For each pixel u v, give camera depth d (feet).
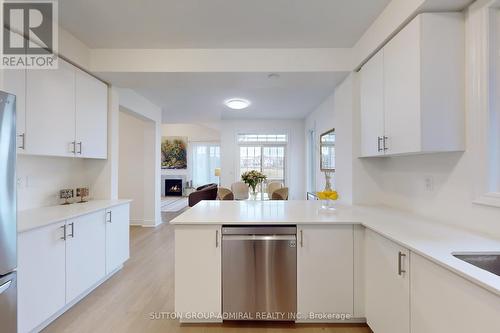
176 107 17.62
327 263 6.48
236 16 6.92
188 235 6.48
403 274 4.67
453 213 5.78
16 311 4.80
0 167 4.45
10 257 4.65
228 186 22.82
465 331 3.32
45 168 8.63
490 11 4.92
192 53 8.69
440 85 5.40
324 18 7.04
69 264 7.13
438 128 5.40
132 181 17.97
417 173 7.02
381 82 6.94
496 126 4.95
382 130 6.89
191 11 6.69
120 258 9.87
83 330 6.39
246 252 6.48
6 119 4.58
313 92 14.34
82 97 8.63
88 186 10.23
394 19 6.20
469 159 5.31
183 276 6.46
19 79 6.49
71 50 7.87
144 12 6.72
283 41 8.23
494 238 4.79
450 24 5.41
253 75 9.02
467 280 3.28
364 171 8.71
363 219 6.53
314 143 19.25
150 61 8.72
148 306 7.51
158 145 17.71
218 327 6.54
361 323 6.69
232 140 22.95
